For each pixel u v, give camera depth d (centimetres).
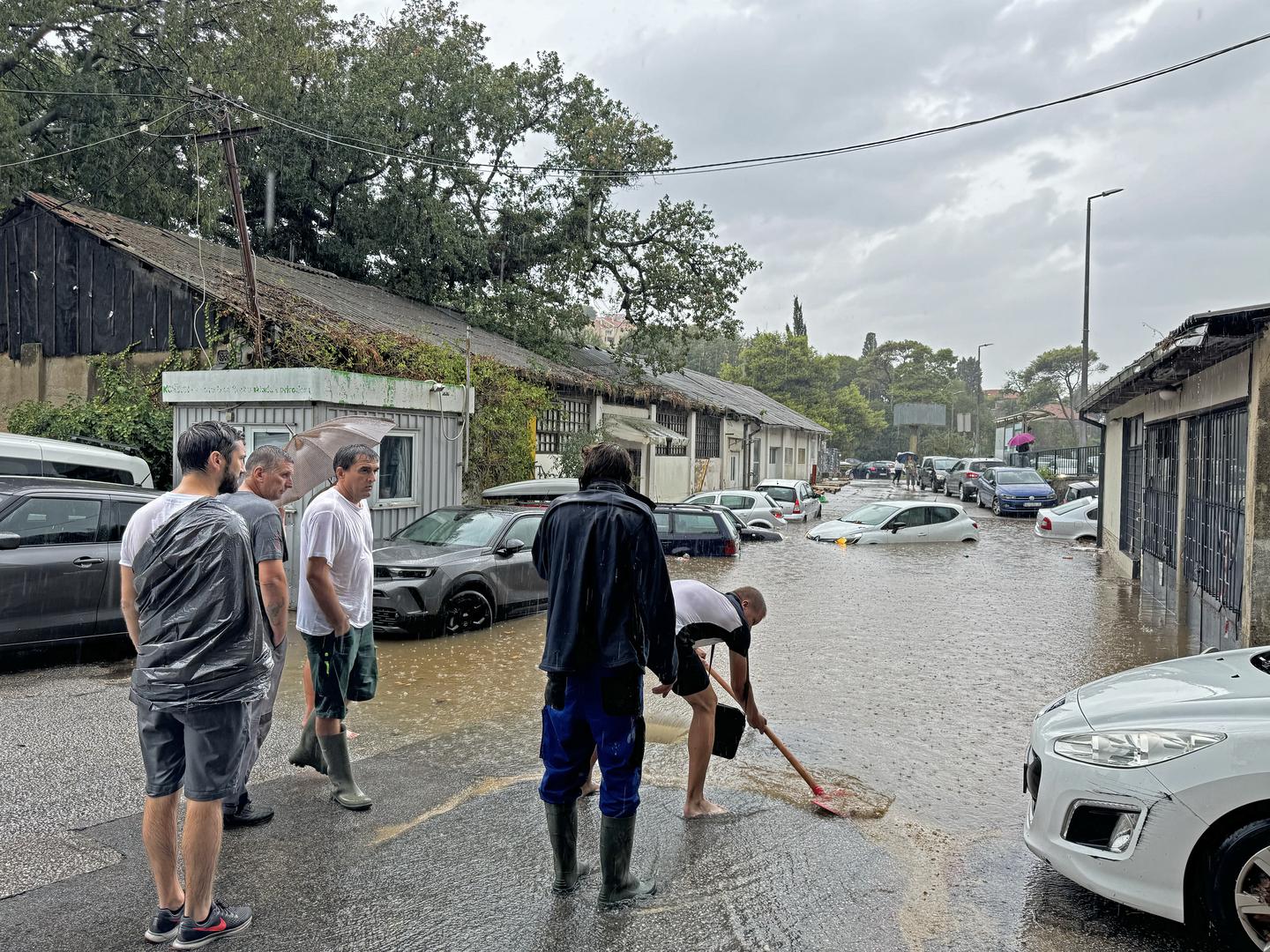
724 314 2775
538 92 2677
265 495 441
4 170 1700
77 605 746
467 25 2641
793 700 711
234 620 320
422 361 1470
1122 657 896
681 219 2706
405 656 830
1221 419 916
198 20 1970
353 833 424
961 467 4172
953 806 484
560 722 351
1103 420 2023
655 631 341
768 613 1135
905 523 2038
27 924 337
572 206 2689
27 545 729
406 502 1137
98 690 678
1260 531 743
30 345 1582
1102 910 365
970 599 1265
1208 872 324
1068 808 356
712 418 3384
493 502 1534
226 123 1353
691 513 1717
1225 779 324
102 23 1853
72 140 1928
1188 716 353
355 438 609
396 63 2439
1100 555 1859
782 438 4594
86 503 770
